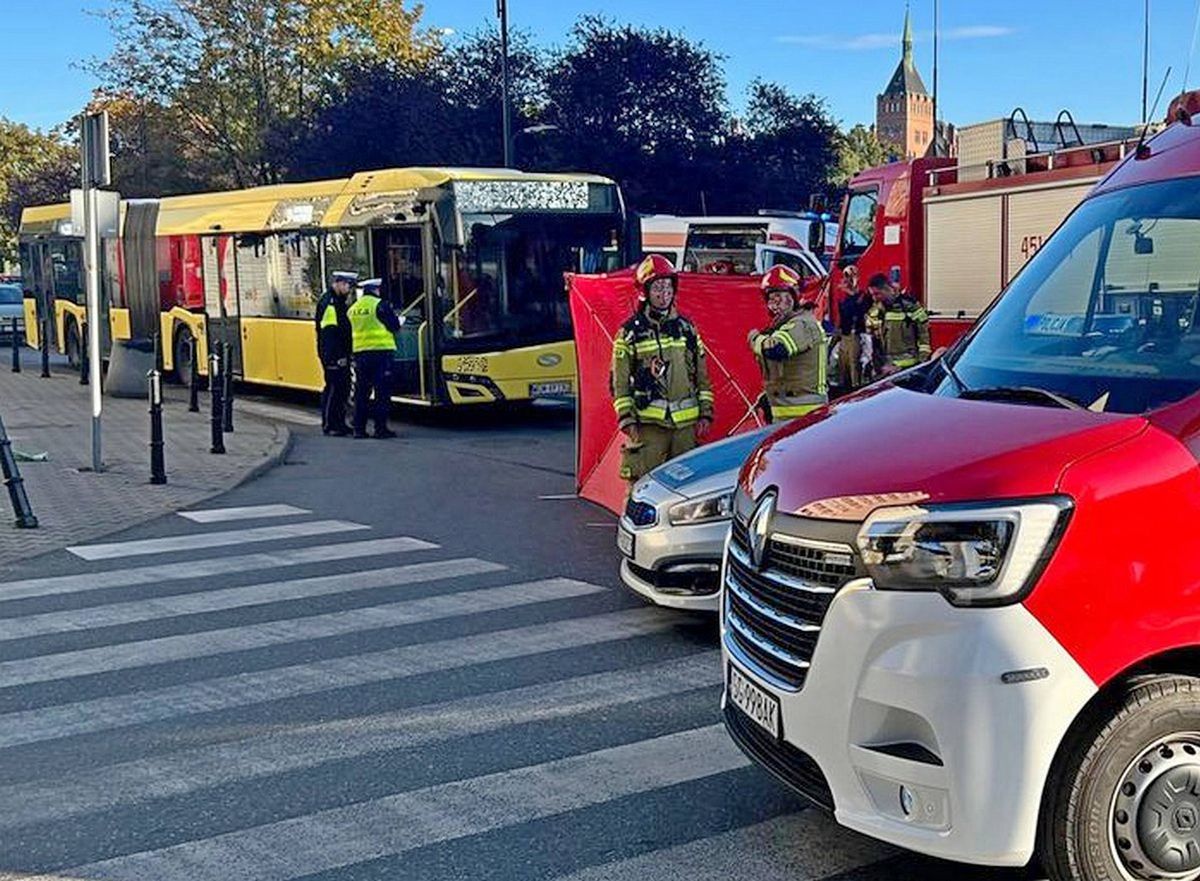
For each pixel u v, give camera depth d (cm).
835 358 1630
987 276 1480
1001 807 341
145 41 4444
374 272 1723
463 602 789
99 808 483
